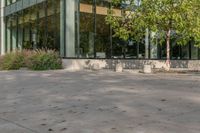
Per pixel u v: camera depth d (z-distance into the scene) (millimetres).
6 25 39156
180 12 21516
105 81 16922
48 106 10133
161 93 12242
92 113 8930
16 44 36375
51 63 26797
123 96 11664
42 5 30797
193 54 34531
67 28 27594
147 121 7945
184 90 13078
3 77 19938
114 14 27281
